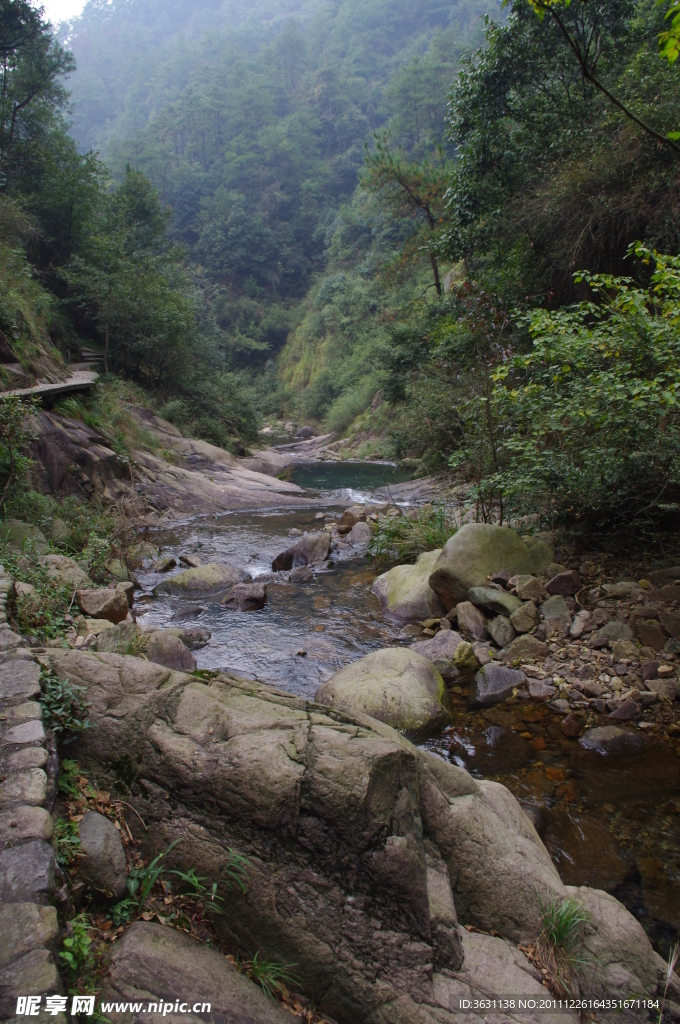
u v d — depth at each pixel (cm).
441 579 632
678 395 483
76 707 238
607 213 1010
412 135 5753
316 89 8038
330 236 6247
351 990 189
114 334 2019
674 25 334
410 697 429
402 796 209
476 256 1579
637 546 652
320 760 210
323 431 3866
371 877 198
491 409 793
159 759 223
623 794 352
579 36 1352
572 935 217
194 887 206
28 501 750
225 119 7775
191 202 6931
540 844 268
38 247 2089
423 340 1758
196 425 2036
